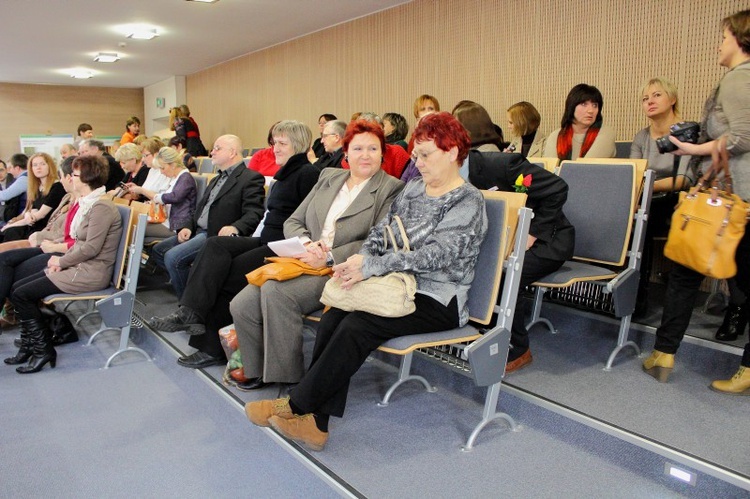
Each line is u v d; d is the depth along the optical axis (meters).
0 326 3.64
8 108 11.85
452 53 5.30
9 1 5.59
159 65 9.66
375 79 6.23
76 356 3.21
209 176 4.05
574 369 2.37
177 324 2.46
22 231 4.61
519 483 1.77
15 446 2.25
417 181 2.12
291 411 1.88
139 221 3.03
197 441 2.29
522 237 1.93
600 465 1.86
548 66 4.52
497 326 1.97
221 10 6.02
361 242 2.28
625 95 4.05
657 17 3.82
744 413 1.96
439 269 1.89
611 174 2.48
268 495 1.94
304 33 7.20
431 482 1.78
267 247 2.65
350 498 1.71
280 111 8.02
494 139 2.49
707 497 1.64
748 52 2.01
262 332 2.28
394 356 2.73
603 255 2.50
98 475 2.05
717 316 2.75
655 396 2.10
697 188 2.04
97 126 12.60
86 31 6.96
